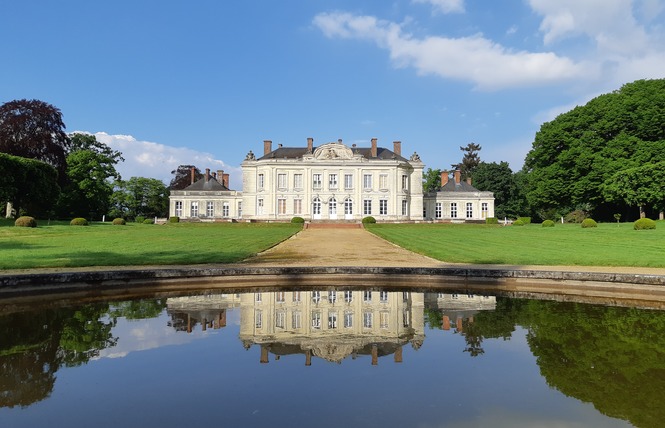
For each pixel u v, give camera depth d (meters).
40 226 36.22
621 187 39.47
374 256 19.61
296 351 6.62
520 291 12.62
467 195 64.69
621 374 5.56
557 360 6.13
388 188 59.25
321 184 59.09
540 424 4.20
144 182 77.50
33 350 6.62
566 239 26.66
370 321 8.60
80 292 11.61
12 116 48.53
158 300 11.11
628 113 43.69
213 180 69.94
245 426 4.20
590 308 9.90
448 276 13.41
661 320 8.55
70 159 55.69
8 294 10.61
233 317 8.98
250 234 34.47
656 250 19.41
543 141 50.91
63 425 4.18
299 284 13.67
